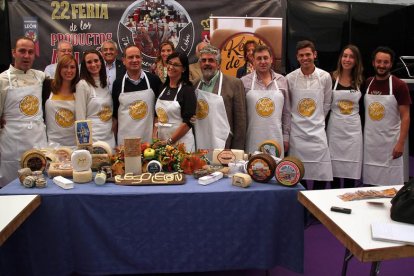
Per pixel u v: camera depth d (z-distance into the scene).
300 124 3.11
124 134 2.83
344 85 3.16
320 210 1.66
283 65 5.14
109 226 1.96
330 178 3.14
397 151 3.09
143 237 1.99
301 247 2.04
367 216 1.59
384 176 3.17
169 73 2.67
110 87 3.46
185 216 1.98
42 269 1.99
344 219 1.56
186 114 2.62
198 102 2.80
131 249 1.99
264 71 2.95
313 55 3.05
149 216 1.97
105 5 4.46
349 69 3.12
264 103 2.92
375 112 3.11
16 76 2.78
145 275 2.40
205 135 2.79
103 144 2.36
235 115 2.86
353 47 3.08
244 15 4.60
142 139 2.84
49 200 1.93
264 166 2.10
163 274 2.42
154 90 2.92
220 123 2.75
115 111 2.95
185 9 4.54
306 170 3.13
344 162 3.20
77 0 4.44
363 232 1.43
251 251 2.05
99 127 2.82
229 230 2.01
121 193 1.94
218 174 2.17
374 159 3.19
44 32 4.44
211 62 2.75
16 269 1.98
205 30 4.61
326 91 3.14
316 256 2.79
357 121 3.14
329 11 5.10
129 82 2.87
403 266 2.63
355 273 2.55
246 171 2.18
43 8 4.41
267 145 2.43
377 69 3.06
